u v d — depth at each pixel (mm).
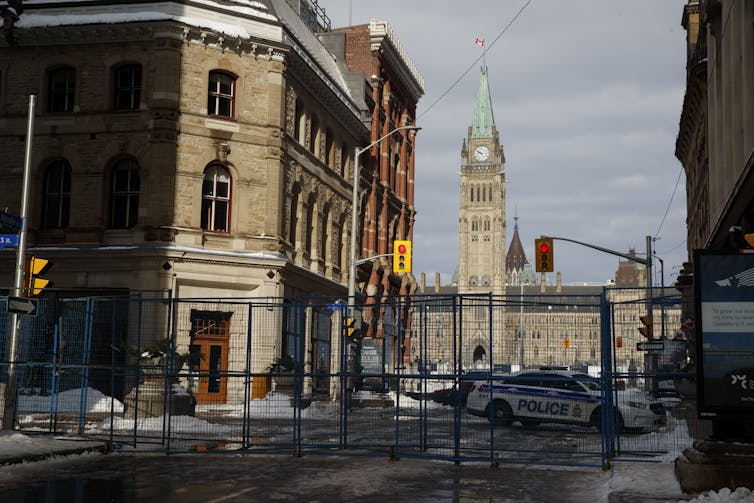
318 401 22156
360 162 50469
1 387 21438
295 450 16625
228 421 22875
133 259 33938
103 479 13031
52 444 16172
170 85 34656
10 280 34625
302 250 40094
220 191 36094
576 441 18797
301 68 39094
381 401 21391
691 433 17766
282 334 23047
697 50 38125
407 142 62531
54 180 35750
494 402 19922
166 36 34625
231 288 35500
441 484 12930
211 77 36188
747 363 11680
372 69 53906
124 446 17516
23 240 20812
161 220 34188
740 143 24750
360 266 49844
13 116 35625
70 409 20844
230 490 12062
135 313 32656
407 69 59781
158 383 22484
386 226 55562
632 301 16875
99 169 34906
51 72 36031
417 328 20109
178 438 17641
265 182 36531
